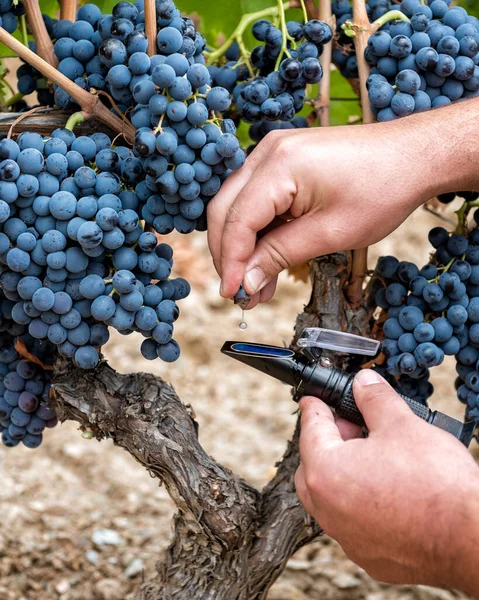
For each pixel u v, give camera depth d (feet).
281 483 3.97
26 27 3.59
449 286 3.38
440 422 3.18
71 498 6.67
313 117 4.05
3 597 5.15
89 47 3.24
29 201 2.91
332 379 3.20
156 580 4.04
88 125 3.35
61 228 2.94
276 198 3.01
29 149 2.89
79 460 7.38
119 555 5.74
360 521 2.81
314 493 2.92
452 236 3.52
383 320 3.83
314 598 5.53
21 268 2.92
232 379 9.11
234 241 3.02
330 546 6.13
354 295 3.88
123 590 5.35
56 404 3.50
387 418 2.91
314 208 3.14
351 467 2.82
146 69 2.94
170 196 2.97
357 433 3.30
